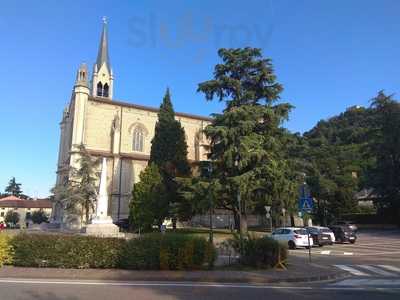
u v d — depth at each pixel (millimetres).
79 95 72375
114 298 10523
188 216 44906
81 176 58219
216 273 15383
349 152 77188
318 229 36094
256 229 57688
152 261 16328
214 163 39000
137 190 51344
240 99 39969
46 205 135750
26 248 16812
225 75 40219
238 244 17766
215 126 39281
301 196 20781
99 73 88000
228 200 38719
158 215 49969
